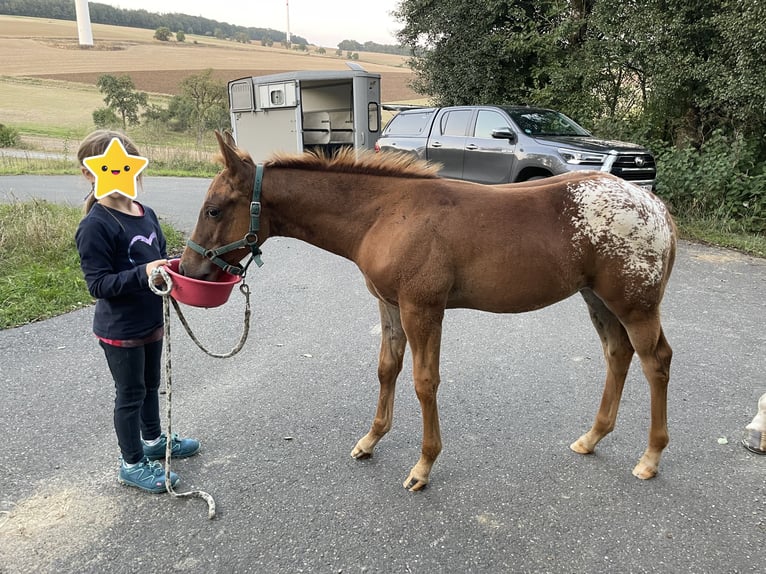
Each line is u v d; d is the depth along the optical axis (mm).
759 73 8258
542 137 8258
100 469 2926
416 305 2598
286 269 6934
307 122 14508
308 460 3018
